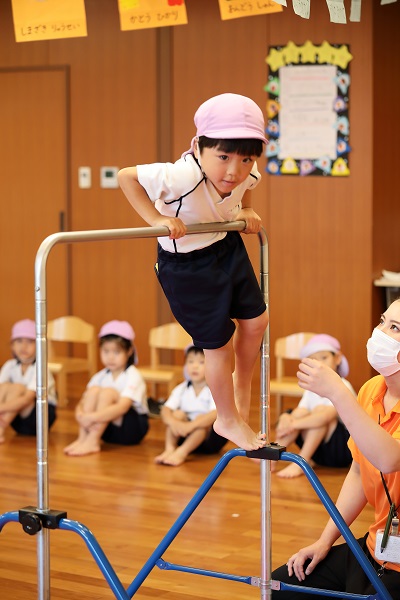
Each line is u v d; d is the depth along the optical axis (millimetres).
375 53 6234
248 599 3098
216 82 6566
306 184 6410
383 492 2471
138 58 6777
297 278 6492
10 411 5340
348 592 2488
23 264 7199
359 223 6305
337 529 2617
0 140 7195
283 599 2621
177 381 5988
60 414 5984
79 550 3539
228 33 6508
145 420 5230
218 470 2561
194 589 3172
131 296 6961
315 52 6285
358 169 6277
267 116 6441
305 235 6445
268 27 6395
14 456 4969
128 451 5082
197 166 2230
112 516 3951
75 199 7031
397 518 2375
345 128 6281
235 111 2166
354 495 2625
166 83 6719
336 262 6379
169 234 2150
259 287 2461
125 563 3400
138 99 6797
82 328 6379
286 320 6543
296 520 3879
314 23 6273
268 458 2473
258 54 6430
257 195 6539
